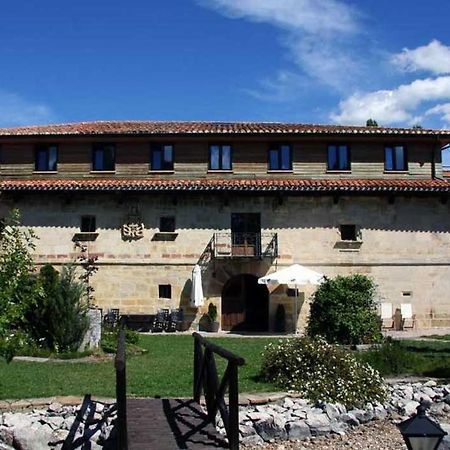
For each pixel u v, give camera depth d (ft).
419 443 16.16
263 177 91.09
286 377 39.73
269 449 32.14
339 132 89.35
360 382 38.78
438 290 88.58
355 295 68.80
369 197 88.79
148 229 87.81
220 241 87.30
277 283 80.12
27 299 35.73
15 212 41.06
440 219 89.61
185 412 32.83
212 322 85.87
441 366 45.75
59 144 92.02
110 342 58.29
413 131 90.89
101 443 30.68
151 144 91.86
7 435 31.17
